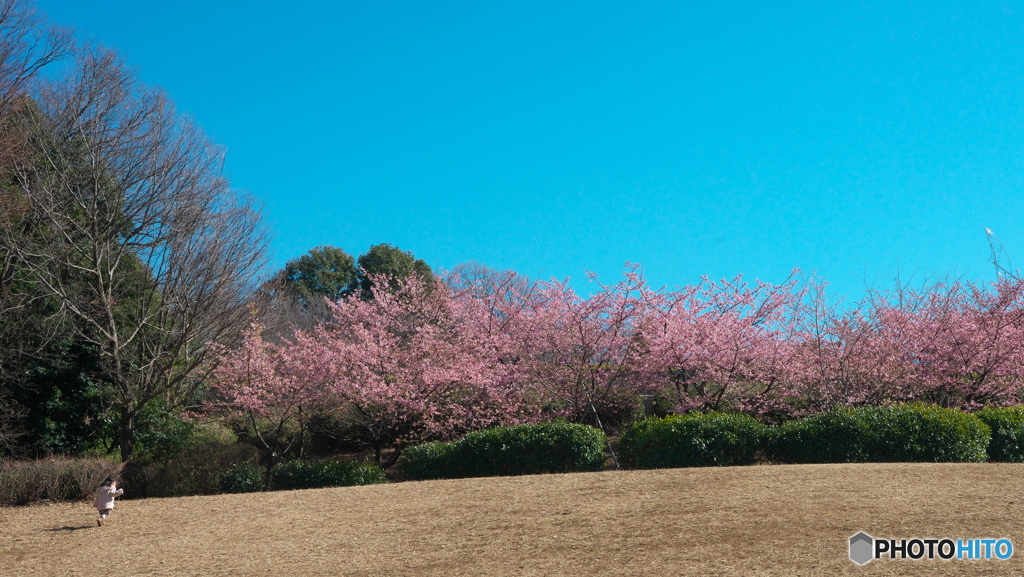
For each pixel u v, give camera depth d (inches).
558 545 271.9
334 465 508.4
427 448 506.0
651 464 477.1
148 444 569.3
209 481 497.0
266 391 585.6
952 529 255.9
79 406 600.4
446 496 388.8
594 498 354.0
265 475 526.0
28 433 552.4
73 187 604.7
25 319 565.6
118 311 609.0
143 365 590.9
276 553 290.2
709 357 600.1
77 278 598.5
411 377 608.1
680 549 252.5
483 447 488.4
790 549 241.9
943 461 448.1
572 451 480.1
